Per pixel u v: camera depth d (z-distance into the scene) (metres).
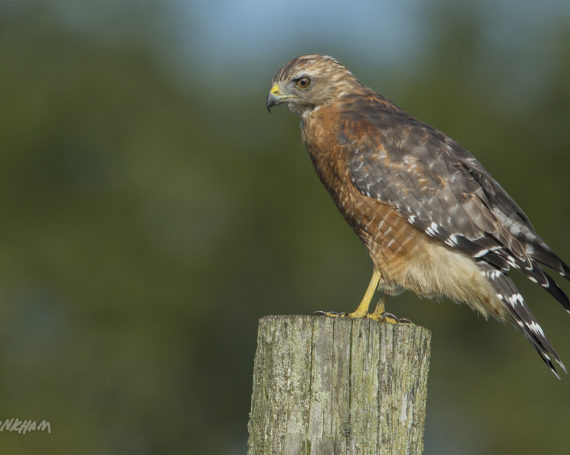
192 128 20.62
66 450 16.80
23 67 21.00
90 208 19.73
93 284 18.91
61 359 18.09
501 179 18.58
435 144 7.15
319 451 5.42
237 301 18.92
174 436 18.14
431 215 6.95
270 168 19.38
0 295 18.36
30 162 20.17
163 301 18.73
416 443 5.58
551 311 16.95
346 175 7.20
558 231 18.58
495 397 16.78
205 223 19.34
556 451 16.31
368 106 7.46
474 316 17.05
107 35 21.70
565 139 19.09
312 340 5.50
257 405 5.59
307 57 7.67
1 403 17.42
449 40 20.02
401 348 5.53
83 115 20.42
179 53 21.95
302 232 18.39
